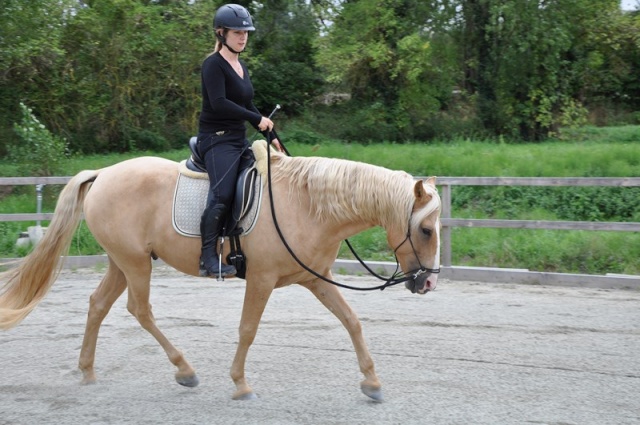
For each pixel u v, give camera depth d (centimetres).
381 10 1992
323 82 2347
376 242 912
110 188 452
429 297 703
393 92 2173
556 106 1980
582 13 1992
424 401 425
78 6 1741
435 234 407
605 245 821
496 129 2017
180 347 543
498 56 1983
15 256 905
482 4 1981
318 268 431
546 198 1038
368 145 1841
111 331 587
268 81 2297
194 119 1881
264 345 544
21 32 1515
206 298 707
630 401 424
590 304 665
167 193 444
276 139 462
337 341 553
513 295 709
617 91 2267
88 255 904
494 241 878
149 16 1761
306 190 425
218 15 425
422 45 1947
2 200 1220
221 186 420
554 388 447
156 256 462
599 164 1135
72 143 1786
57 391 450
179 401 431
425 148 1540
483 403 421
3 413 412
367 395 427
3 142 1639
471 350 527
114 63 1764
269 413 409
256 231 422
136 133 1838
